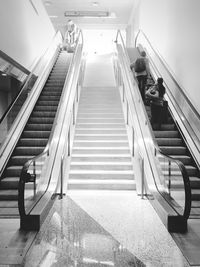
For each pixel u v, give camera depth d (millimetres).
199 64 6602
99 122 9586
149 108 8773
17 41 8656
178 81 8172
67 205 5734
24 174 4344
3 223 4590
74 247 3740
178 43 8203
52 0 14781
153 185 5871
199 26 6613
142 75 9102
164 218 4617
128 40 18641
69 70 10094
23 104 8305
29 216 4359
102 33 21953
